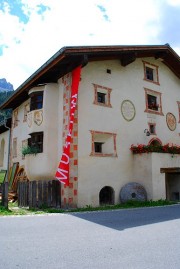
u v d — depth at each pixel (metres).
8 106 21.19
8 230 7.15
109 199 14.56
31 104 15.64
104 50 13.97
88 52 13.23
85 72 14.53
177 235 6.56
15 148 20.77
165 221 8.55
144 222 8.41
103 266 4.44
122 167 15.12
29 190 12.77
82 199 13.02
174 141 18.88
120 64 16.50
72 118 13.19
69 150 13.02
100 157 14.16
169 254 5.06
